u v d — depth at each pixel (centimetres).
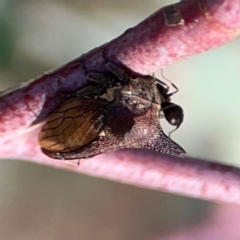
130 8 6
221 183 5
